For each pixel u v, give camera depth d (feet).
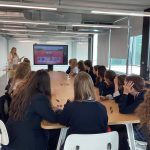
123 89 9.54
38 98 6.73
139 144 7.89
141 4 22.30
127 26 25.89
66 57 27.12
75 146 5.74
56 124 6.93
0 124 6.73
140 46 25.13
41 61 26.68
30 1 21.17
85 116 6.33
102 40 37.73
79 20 26.86
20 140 6.78
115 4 22.57
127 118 7.70
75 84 6.71
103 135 5.86
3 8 23.99
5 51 52.34
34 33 41.39
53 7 15.61
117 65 31.68
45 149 7.13
